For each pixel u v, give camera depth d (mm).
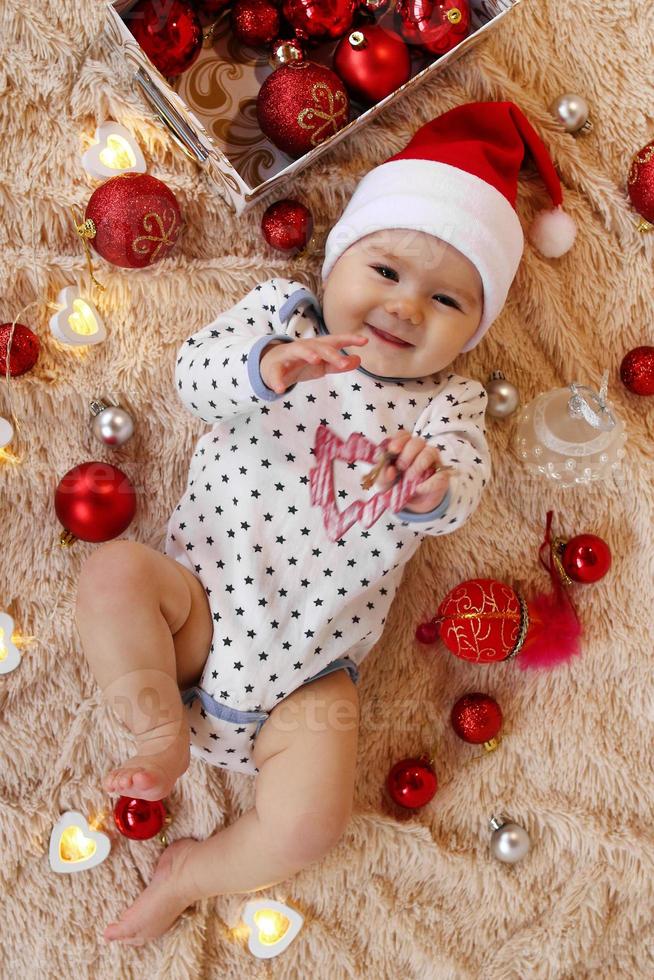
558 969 1392
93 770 1397
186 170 1400
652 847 1438
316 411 1270
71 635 1389
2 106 1350
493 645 1331
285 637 1227
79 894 1369
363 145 1404
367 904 1416
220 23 1370
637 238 1473
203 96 1370
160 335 1390
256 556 1225
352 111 1384
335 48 1353
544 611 1463
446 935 1418
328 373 1146
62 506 1288
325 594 1237
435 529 1203
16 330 1304
